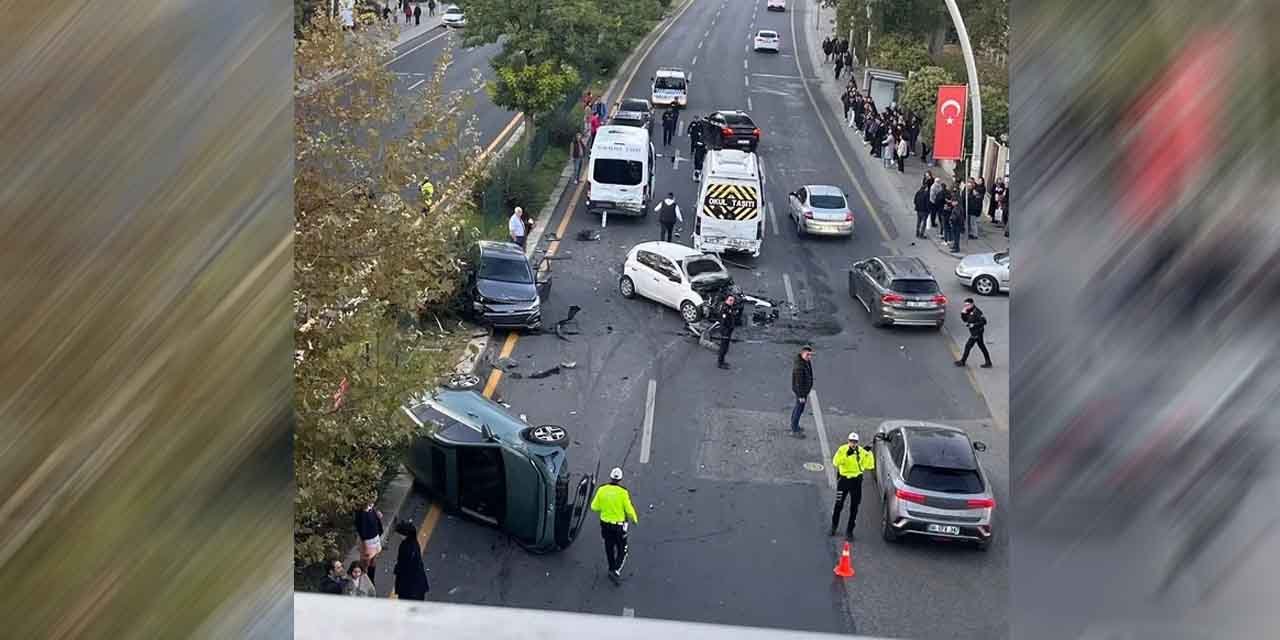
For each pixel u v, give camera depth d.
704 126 44.00
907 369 23.56
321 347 11.89
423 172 13.53
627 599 14.84
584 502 16.17
